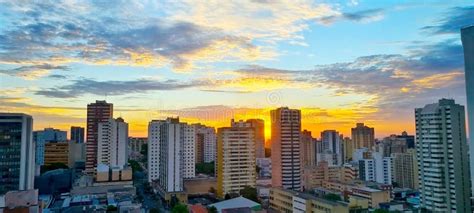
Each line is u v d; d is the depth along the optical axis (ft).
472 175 570.46
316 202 637.30
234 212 613.11
